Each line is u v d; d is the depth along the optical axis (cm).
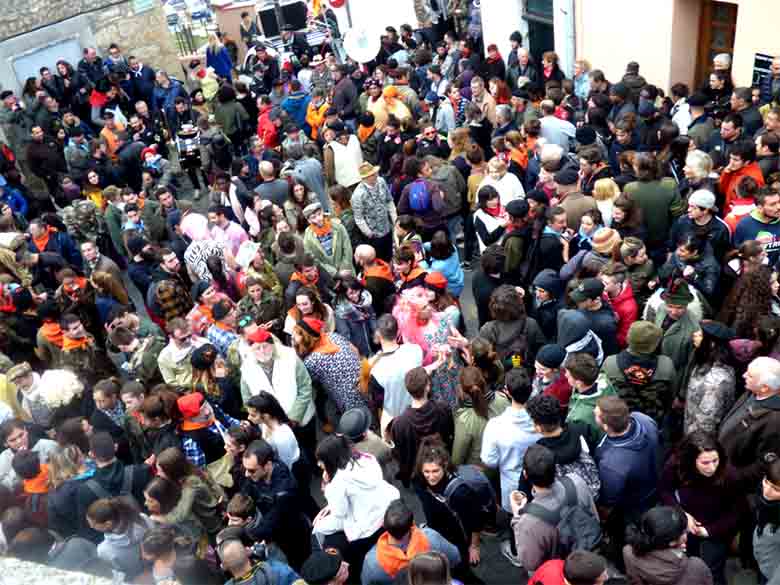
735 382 498
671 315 541
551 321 609
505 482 498
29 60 1596
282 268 743
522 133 930
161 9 1850
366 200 845
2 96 1439
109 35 1766
